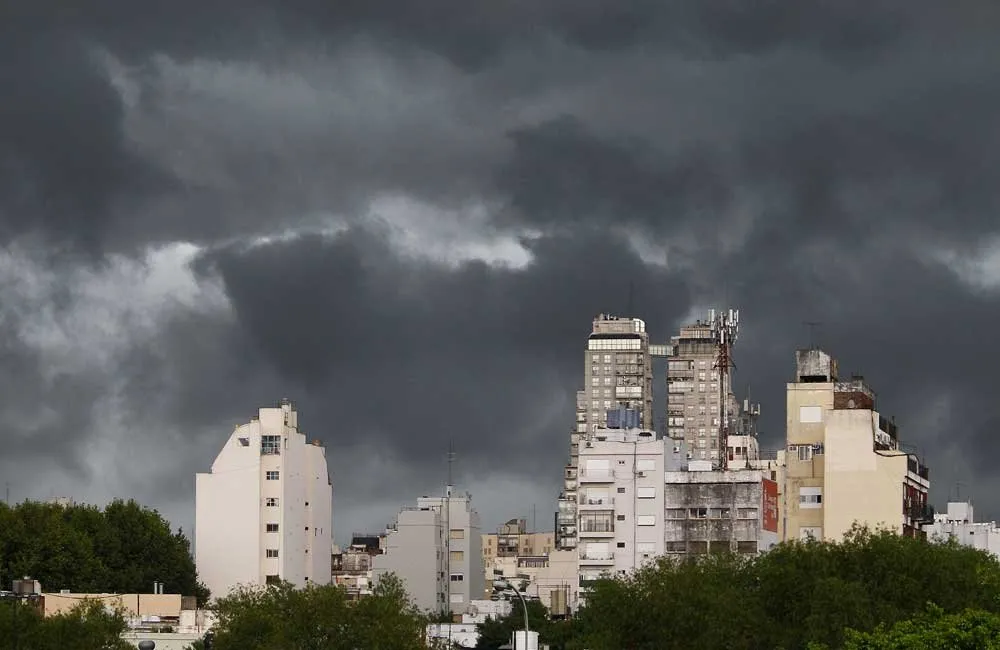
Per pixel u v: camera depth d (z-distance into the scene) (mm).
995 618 158625
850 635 163625
